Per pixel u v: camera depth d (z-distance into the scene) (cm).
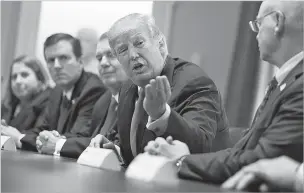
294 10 166
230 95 556
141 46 221
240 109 545
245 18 554
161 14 596
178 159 169
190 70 229
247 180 137
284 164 138
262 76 532
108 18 614
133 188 139
